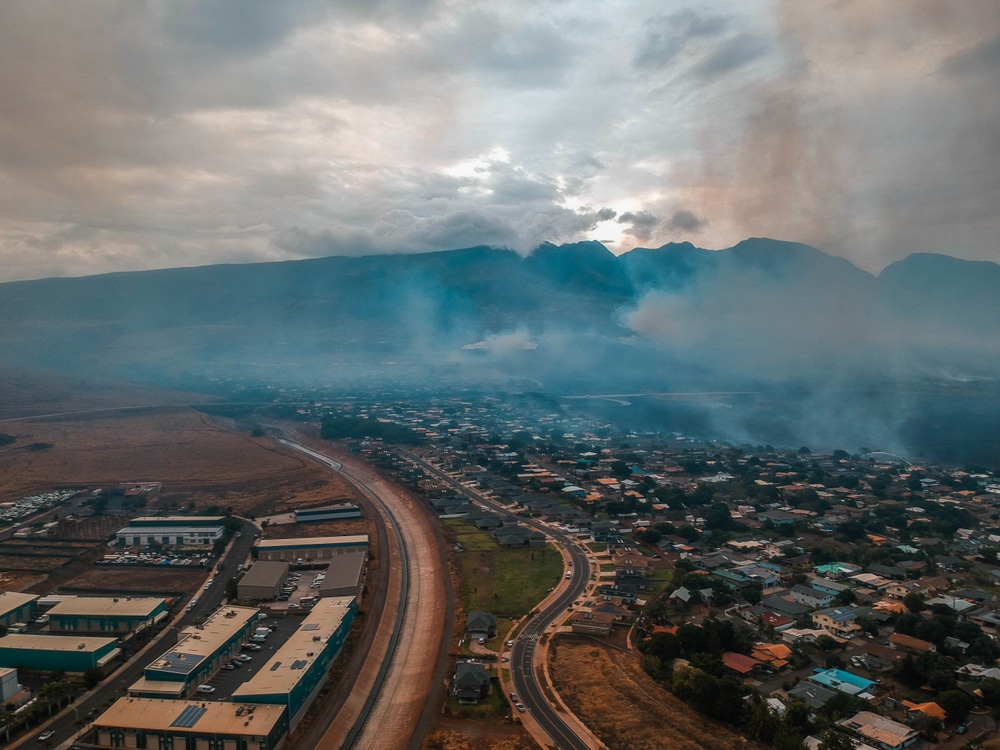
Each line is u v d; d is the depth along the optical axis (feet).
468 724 303.48
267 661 348.38
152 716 289.12
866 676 338.95
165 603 422.41
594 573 488.44
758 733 287.89
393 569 506.48
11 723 292.61
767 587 460.14
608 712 308.19
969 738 288.71
